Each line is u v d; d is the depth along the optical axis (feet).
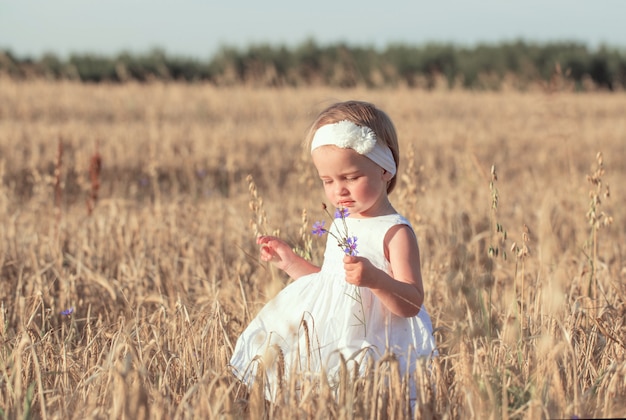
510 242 20.49
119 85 83.10
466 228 20.24
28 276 16.76
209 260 19.02
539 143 50.52
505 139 52.49
